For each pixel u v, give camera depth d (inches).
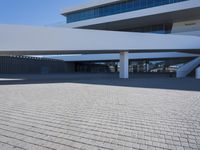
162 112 266.4
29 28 626.2
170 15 1444.4
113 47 776.3
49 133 189.3
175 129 200.7
